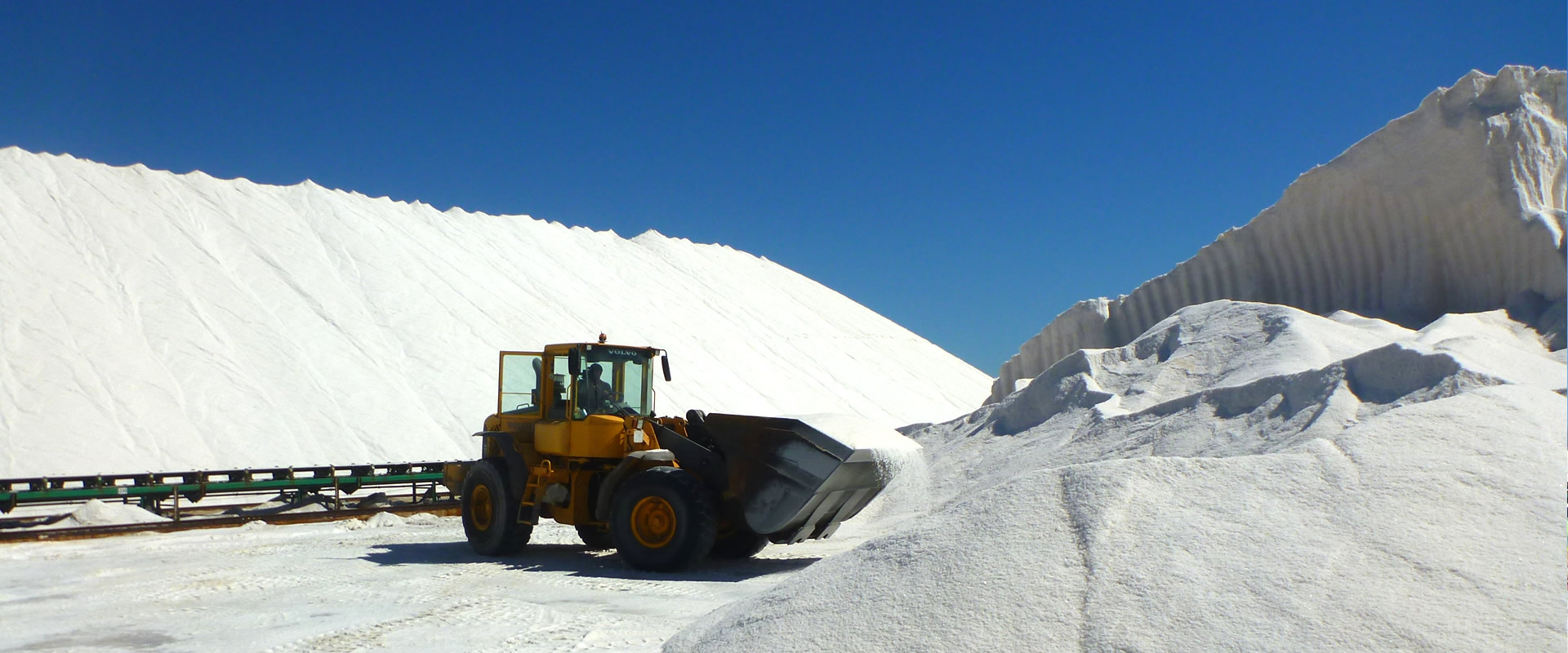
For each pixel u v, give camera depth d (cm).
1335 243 1312
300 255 3275
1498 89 1201
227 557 962
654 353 1037
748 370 4022
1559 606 352
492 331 3259
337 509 1477
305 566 901
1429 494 434
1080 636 391
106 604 702
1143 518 457
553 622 629
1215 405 1018
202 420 2175
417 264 3547
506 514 965
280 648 559
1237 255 1423
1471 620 354
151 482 1381
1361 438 499
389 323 3056
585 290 4159
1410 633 354
